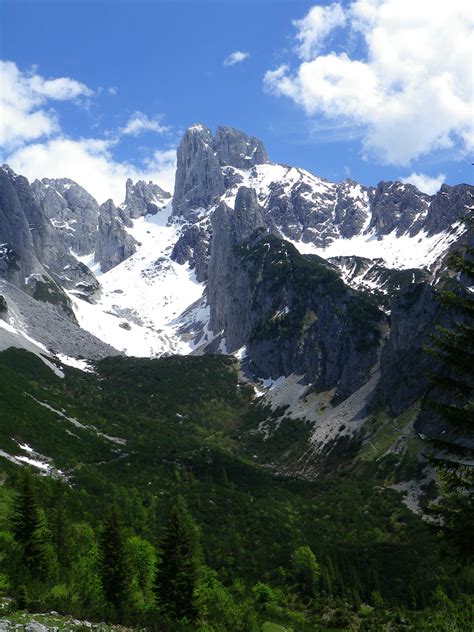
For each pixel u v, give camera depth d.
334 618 116.12
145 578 90.88
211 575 117.12
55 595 66.25
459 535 37.34
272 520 164.62
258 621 98.69
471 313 38.50
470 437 38.06
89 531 104.56
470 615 47.16
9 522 91.31
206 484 182.38
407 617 113.06
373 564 138.25
